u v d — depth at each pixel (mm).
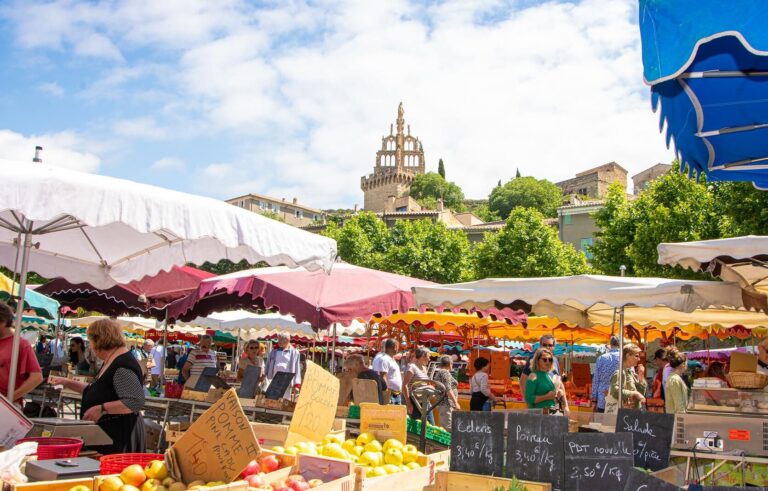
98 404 5086
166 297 10570
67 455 3885
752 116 3082
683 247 5793
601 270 32062
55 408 10109
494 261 43344
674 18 2682
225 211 4805
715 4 2551
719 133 3172
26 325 19750
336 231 59812
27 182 3928
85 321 20656
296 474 3793
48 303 11211
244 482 3330
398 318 13172
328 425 4656
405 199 101000
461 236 55062
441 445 5637
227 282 8531
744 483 4871
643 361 14383
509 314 10680
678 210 27016
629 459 3555
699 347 24938
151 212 4359
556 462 3600
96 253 7387
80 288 10250
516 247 42781
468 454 3885
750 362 6473
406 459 4328
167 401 8477
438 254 53594
